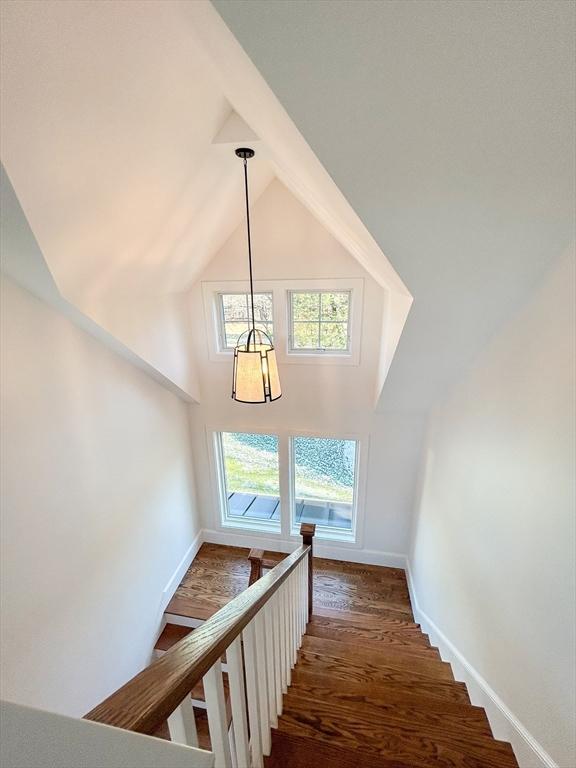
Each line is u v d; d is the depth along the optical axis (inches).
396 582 159.6
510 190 50.7
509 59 36.2
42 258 69.2
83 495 99.6
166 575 148.3
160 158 75.9
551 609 54.4
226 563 170.9
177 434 155.2
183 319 142.4
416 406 137.6
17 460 79.2
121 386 115.7
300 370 148.3
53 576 89.0
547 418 60.1
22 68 45.8
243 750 41.2
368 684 74.7
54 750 14.8
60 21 44.9
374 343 138.1
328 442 163.3
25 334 80.6
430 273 69.0
